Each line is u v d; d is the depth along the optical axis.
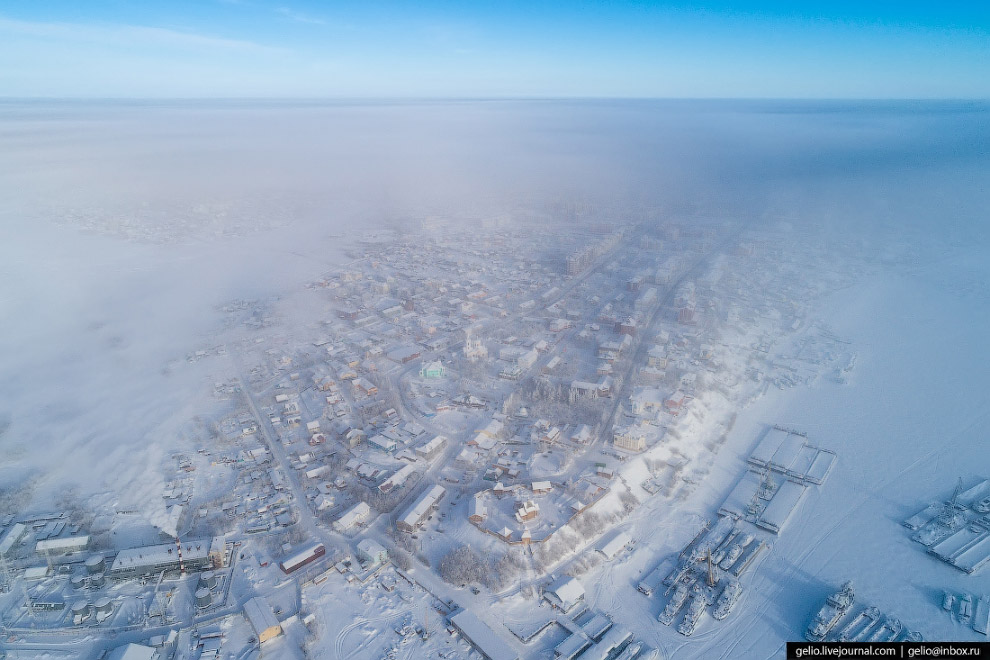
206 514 152.50
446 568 131.75
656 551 141.62
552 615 121.62
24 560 134.88
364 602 124.56
